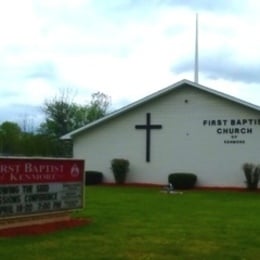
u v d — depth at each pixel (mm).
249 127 33000
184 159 34500
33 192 15031
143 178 35469
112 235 14000
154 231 14773
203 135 34125
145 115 35625
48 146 57438
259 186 32125
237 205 22406
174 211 19734
